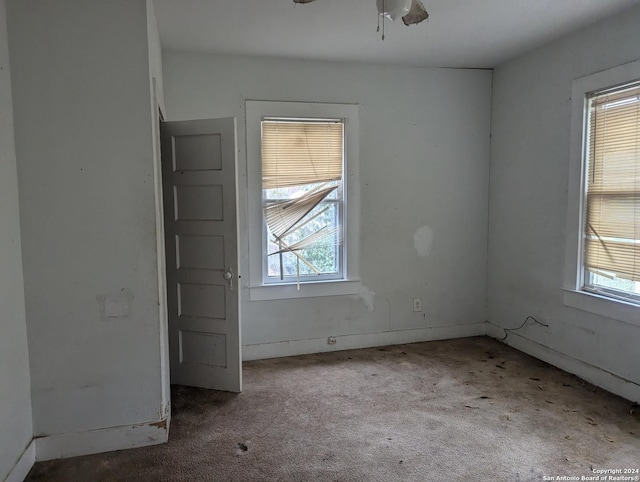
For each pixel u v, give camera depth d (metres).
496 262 4.36
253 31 3.20
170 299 3.29
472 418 2.78
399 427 2.68
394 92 4.11
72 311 2.41
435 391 3.19
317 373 3.56
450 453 2.39
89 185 2.39
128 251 2.46
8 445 2.08
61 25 2.29
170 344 3.34
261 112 3.80
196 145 3.11
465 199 4.39
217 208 3.11
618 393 3.07
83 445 2.46
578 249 3.38
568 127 3.43
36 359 2.38
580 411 2.85
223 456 2.39
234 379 3.20
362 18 3.00
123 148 2.42
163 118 3.25
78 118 2.35
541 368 3.61
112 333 2.47
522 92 3.92
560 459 2.32
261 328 3.93
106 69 2.36
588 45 3.23
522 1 2.79
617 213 3.09
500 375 3.47
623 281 3.07
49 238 2.36
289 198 3.95
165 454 2.42
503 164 4.21
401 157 4.18
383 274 4.22
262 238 3.90
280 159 3.89
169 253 3.25
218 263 3.15
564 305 3.51
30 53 2.27
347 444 2.49
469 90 4.30
